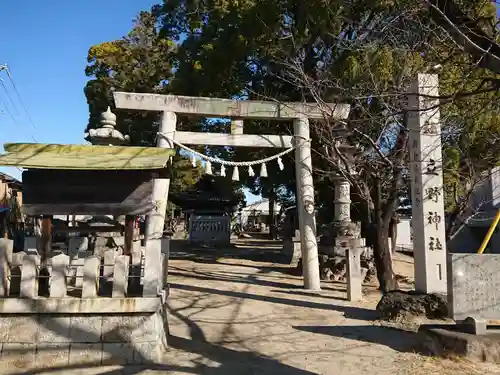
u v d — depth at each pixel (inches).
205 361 251.6
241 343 295.4
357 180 475.5
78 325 238.1
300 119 536.7
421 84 377.4
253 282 557.3
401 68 454.9
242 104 525.3
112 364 236.2
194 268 672.4
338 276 615.5
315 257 523.2
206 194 1293.1
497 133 518.0
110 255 257.3
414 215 380.2
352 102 550.9
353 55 529.0
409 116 387.9
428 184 370.0
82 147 281.0
